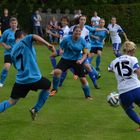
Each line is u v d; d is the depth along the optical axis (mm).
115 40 39312
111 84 26625
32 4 61750
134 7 60344
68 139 15469
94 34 31625
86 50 21609
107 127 17109
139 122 16375
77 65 21812
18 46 16688
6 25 50344
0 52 43656
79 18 25266
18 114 18844
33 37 16594
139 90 16047
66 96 22781
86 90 22094
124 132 16469
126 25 60719
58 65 22188
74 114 19000
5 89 24422
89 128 16906
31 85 16875
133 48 16344
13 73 29859
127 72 16031
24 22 61156
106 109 20062
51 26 56406
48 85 17156
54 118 18281
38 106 17547
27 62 16688
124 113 19359
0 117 18312
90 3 64875
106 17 60938
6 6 61281
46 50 47094
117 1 66625
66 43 21656
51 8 63500
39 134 16016
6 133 16062
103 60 39875
